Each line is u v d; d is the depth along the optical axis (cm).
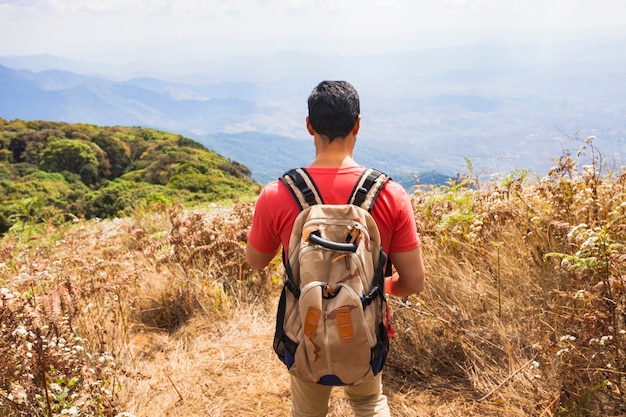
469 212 470
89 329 383
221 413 323
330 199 192
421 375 339
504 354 326
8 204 1809
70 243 591
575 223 381
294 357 185
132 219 949
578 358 266
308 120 204
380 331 188
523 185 506
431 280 395
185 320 459
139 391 344
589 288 304
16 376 249
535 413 279
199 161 8450
